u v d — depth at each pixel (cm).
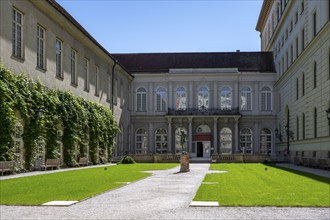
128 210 1101
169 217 1000
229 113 5944
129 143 6025
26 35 2700
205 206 1151
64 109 3138
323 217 998
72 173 2481
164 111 6125
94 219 979
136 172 2627
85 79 3938
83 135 3516
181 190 1558
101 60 4425
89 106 3753
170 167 3338
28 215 1026
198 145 6056
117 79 5162
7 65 2458
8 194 1389
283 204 1175
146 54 6569
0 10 2386
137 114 6134
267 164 4038
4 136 2291
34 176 2206
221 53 6488
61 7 3691
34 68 2811
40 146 2797
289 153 4725
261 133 6059
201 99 6100
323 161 2998
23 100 2528
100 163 4069
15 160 2397
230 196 1349
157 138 6147
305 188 1608
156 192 1493
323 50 3303
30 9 2767
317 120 3531
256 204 1174
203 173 2542
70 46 3506
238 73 6025
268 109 6038
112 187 1641
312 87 3712
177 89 6134
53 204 1180
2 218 990
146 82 6156
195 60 6438
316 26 3559
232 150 5991
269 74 6025
